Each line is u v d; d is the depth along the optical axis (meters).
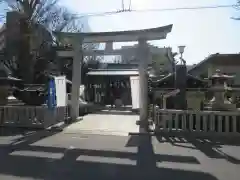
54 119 11.02
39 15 21.72
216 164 5.67
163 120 9.25
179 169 5.30
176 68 11.41
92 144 7.57
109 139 8.35
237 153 6.66
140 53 11.68
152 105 12.42
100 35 11.93
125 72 24.36
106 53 12.38
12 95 13.12
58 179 4.63
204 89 11.29
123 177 4.78
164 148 7.15
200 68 28.45
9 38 19.00
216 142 8.01
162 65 23.53
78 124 11.55
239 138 8.51
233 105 9.71
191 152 6.73
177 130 9.08
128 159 6.00
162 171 5.16
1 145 7.36
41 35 21.53
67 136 8.82
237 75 26.78
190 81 12.21
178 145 7.54
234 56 27.53
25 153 6.46
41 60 21.38
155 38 11.54
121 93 24.30
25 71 18.42
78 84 12.75
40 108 10.23
